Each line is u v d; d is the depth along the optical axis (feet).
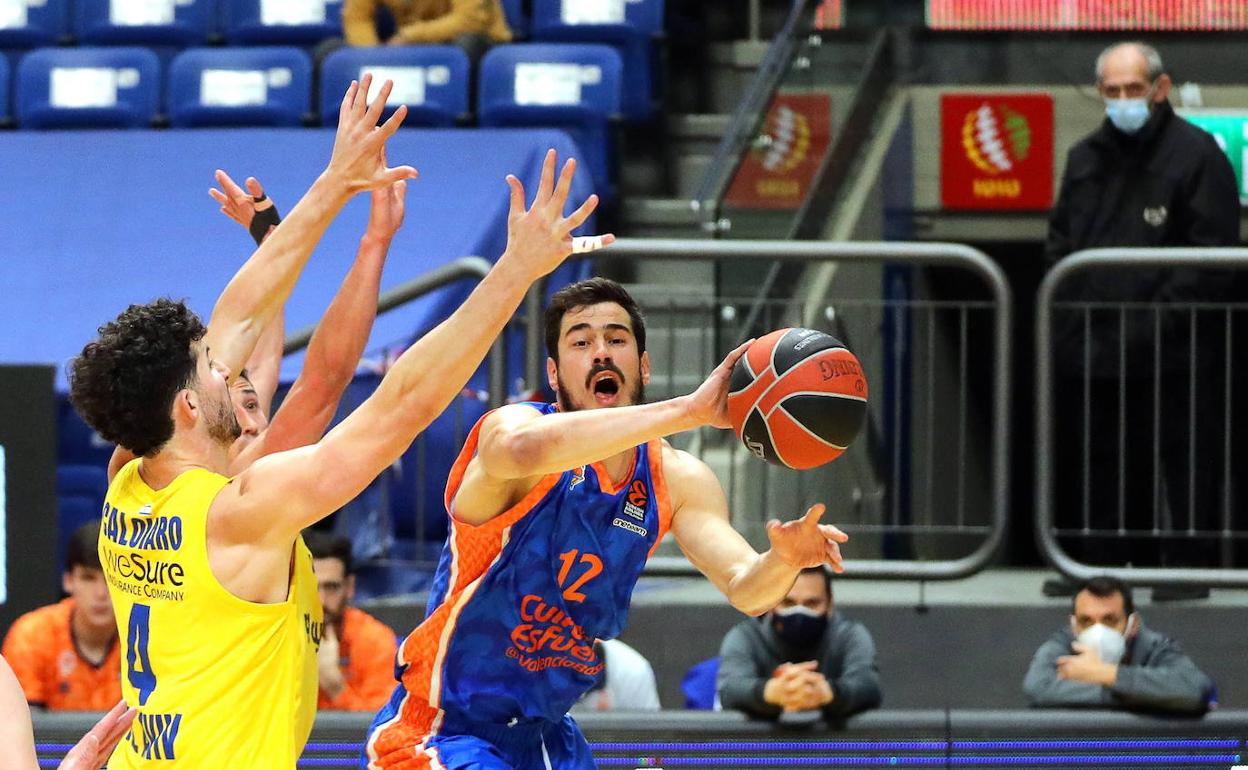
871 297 61.77
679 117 77.97
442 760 25.26
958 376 61.41
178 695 21.17
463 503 24.67
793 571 24.94
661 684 47.39
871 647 39.29
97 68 69.31
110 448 54.49
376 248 26.63
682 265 67.05
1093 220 49.78
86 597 39.63
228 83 67.87
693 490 26.71
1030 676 40.24
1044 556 43.70
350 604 45.50
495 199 60.49
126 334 21.49
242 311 24.13
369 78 24.03
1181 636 46.80
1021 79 79.51
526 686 25.66
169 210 61.57
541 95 66.74
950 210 79.71
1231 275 48.83
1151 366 47.80
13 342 56.24
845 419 20.84
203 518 21.16
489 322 20.31
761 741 35.99
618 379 25.67
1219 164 49.24
